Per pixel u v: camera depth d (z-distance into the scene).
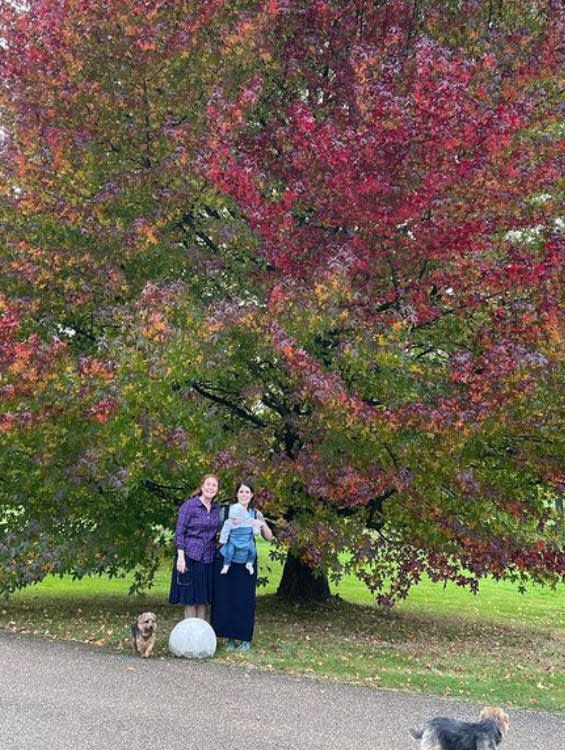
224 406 11.12
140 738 5.21
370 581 10.59
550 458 10.27
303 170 9.41
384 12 10.66
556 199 9.48
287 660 7.74
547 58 9.82
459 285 9.16
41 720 5.44
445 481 9.87
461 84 8.41
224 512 8.23
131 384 8.50
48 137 9.57
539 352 9.04
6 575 9.66
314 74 10.76
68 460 9.45
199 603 8.06
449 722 4.81
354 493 9.23
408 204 8.61
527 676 8.30
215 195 9.95
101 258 9.58
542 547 10.37
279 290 8.65
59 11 9.80
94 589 15.50
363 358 8.91
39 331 10.01
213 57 10.09
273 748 5.19
